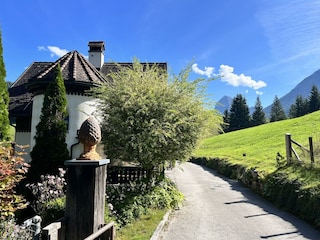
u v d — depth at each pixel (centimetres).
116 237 684
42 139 1148
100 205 272
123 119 1060
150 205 960
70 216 259
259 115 7306
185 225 828
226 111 7519
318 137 1698
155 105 1037
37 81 1476
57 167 1127
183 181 1775
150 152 1030
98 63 2300
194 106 1097
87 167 263
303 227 799
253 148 2591
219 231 772
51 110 1176
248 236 731
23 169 604
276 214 948
